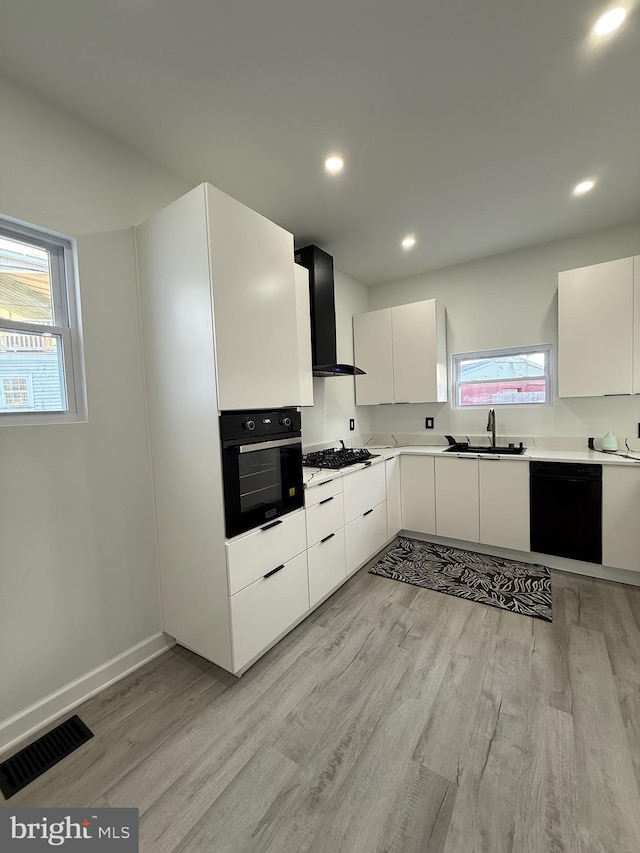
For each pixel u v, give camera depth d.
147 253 1.88
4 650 1.48
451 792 1.23
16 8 1.20
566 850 1.05
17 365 1.58
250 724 1.54
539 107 1.72
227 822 1.17
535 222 2.84
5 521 1.48
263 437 1.88
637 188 2.40
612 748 1.36
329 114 1.73
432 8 1.27
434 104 1.69
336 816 1.17
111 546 1.83
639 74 1.54
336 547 2.50
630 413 3.00
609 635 2.02
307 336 2.74
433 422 3.93
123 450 1.87
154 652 2.01
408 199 2.48
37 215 1.56
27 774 1.35
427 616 2.26
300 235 2.95
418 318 3.58
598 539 2.63
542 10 1.29
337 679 1.77
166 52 1.39
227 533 1.69
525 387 3.46
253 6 1.24
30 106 1.54
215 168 2.10
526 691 1.65
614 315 2.75
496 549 3.10
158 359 1.88
